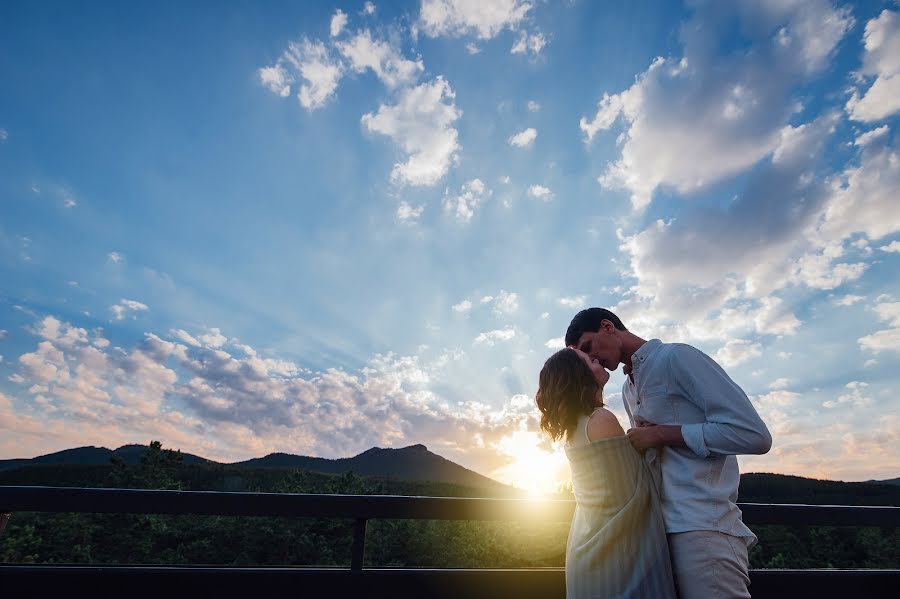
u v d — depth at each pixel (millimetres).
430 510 2109
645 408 1583
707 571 1317
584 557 1455
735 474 1479
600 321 1738
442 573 2109
